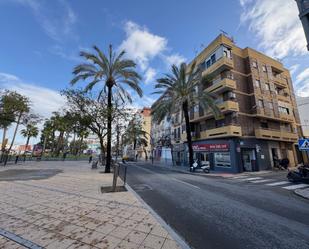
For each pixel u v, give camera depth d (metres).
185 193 8.84
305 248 3.68
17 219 4.81
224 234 4.29
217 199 7.69
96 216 5.14
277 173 18.95
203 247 3.68
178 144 33.16
